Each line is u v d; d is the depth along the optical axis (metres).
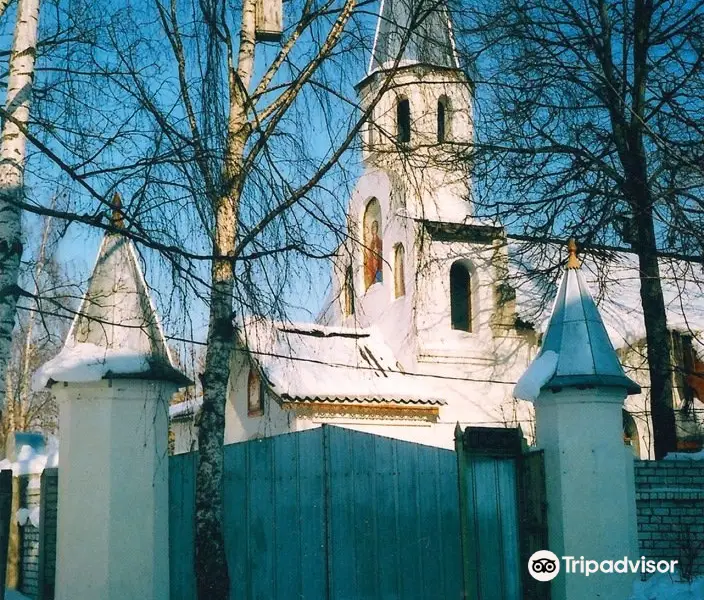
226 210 9.34
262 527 10.54
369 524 10.76
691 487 11.42
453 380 23.28
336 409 20.92
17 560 12.45
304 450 10.79
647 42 15.95
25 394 28.36
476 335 23.97
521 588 10.90
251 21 10.48
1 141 8.30
